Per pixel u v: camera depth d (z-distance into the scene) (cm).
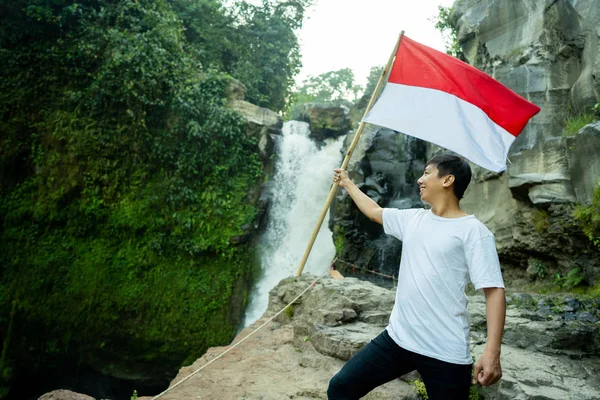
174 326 1424
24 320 1365
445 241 229
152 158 1527
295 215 1661
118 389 1486
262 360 469
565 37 896
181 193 1498
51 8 1530
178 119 1551
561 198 800
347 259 1428
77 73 1512
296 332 512
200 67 1784
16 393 1406
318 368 437
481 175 1013
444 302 224
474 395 401
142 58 1507
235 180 1594
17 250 1395
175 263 1473
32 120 1480
